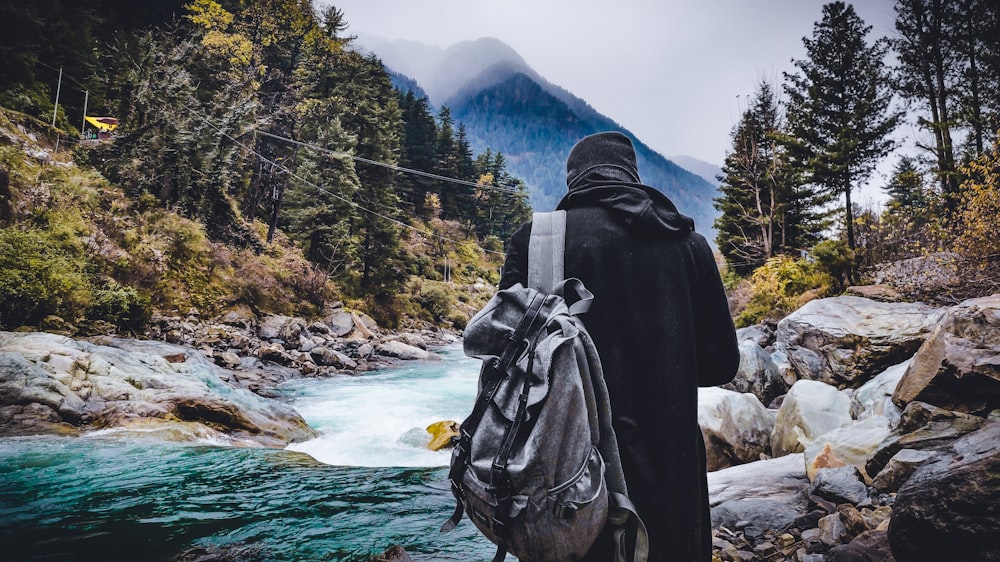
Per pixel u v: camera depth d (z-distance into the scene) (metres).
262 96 43.88
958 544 2.16
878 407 4.75
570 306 1.17
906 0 17.89
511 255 1.33
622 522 1.04
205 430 7.80
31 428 7.07
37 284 13.44
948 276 9.52
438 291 45.66
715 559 3.04
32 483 4.91
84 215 21.06
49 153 24.52
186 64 38.12
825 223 24.50
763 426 5.61
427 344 34.72
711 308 1.26
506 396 1.06
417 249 62.75
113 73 42.12
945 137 16.44
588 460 1.00
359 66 52.84
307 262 33.84
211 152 29.97
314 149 38.84
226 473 5.62
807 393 5.40
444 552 3.55
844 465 3.87
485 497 0.98
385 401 12.89
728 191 29.33
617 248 1.22
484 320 1.15
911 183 15.68
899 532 2.36
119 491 4.75
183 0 59.66
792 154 20.83
